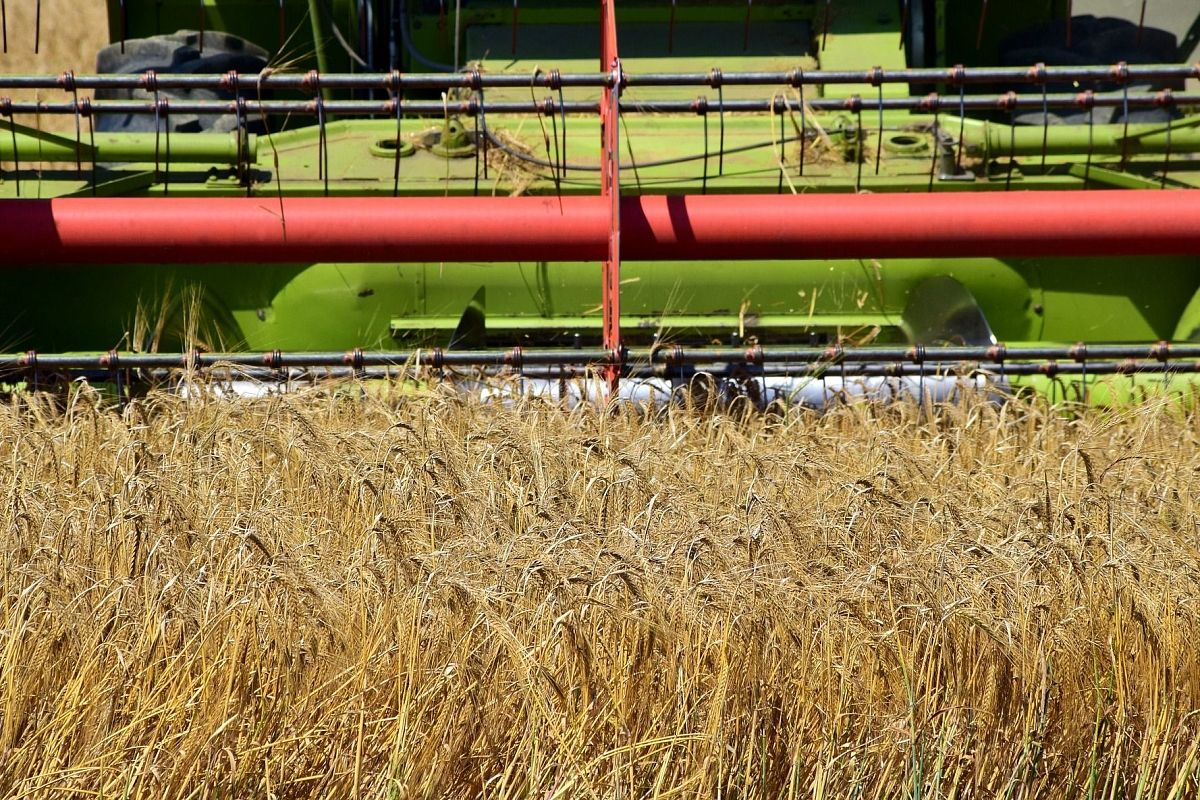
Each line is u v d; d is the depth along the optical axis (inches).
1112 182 864.3
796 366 690.2
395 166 809.5
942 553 432.8
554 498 480.4
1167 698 433.1
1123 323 858.8
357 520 493.4
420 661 400.8
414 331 835.4
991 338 711.1
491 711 400.8
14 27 1790.1
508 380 660.1
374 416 629.6
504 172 866.8
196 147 886.4
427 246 707.4
